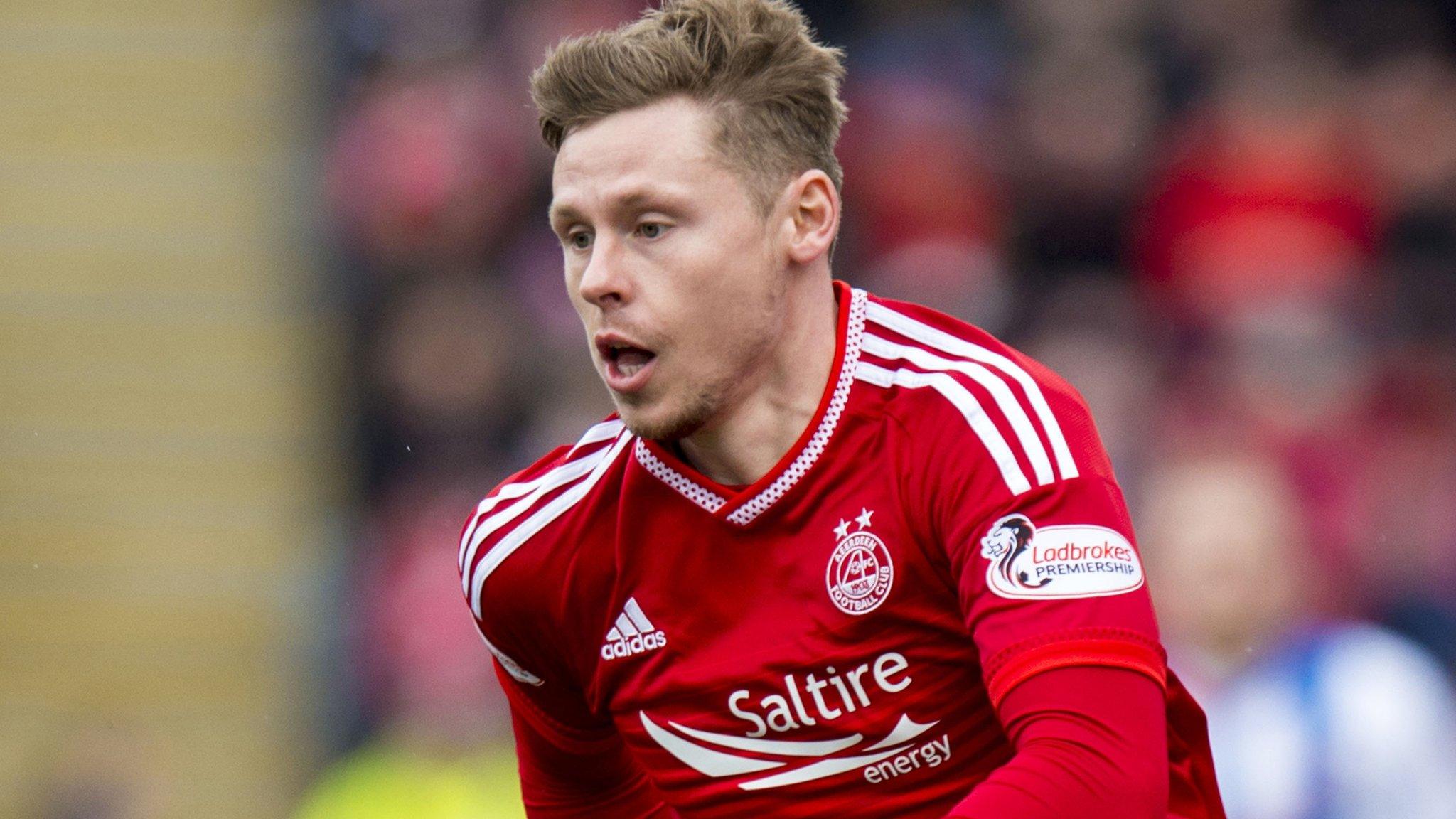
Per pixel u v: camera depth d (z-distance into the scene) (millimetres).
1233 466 21812
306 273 28750
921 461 8289
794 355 8492
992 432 8156
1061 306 26984
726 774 8906
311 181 29078
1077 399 8562
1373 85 28500
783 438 8516
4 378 28438
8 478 28047
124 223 29047
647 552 8836
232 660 26828
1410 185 27891
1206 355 26312
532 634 9477
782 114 8375
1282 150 27578
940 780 8664
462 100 28578
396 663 24859
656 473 8750
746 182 8242
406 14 29297
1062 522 7961
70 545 27766
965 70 28922
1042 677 7699
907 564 8336
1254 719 15547
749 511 8547
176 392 28453
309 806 22078
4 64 29406
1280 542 16078
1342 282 26828
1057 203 27969
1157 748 7715
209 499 28000
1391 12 29031
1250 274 26828
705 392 8281
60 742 26250
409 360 27047
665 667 8930
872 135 28531
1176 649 16344
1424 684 15398
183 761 25875
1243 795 15461
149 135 29344
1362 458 24969
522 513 9258
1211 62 28750
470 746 22609
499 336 26859
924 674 8477
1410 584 24125
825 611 8484
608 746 10281
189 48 29578
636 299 8133
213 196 29156
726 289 8203
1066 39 28922
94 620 27391
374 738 24234
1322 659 15422
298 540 27594
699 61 8180
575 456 9281
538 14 29094
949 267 27484
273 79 29594
